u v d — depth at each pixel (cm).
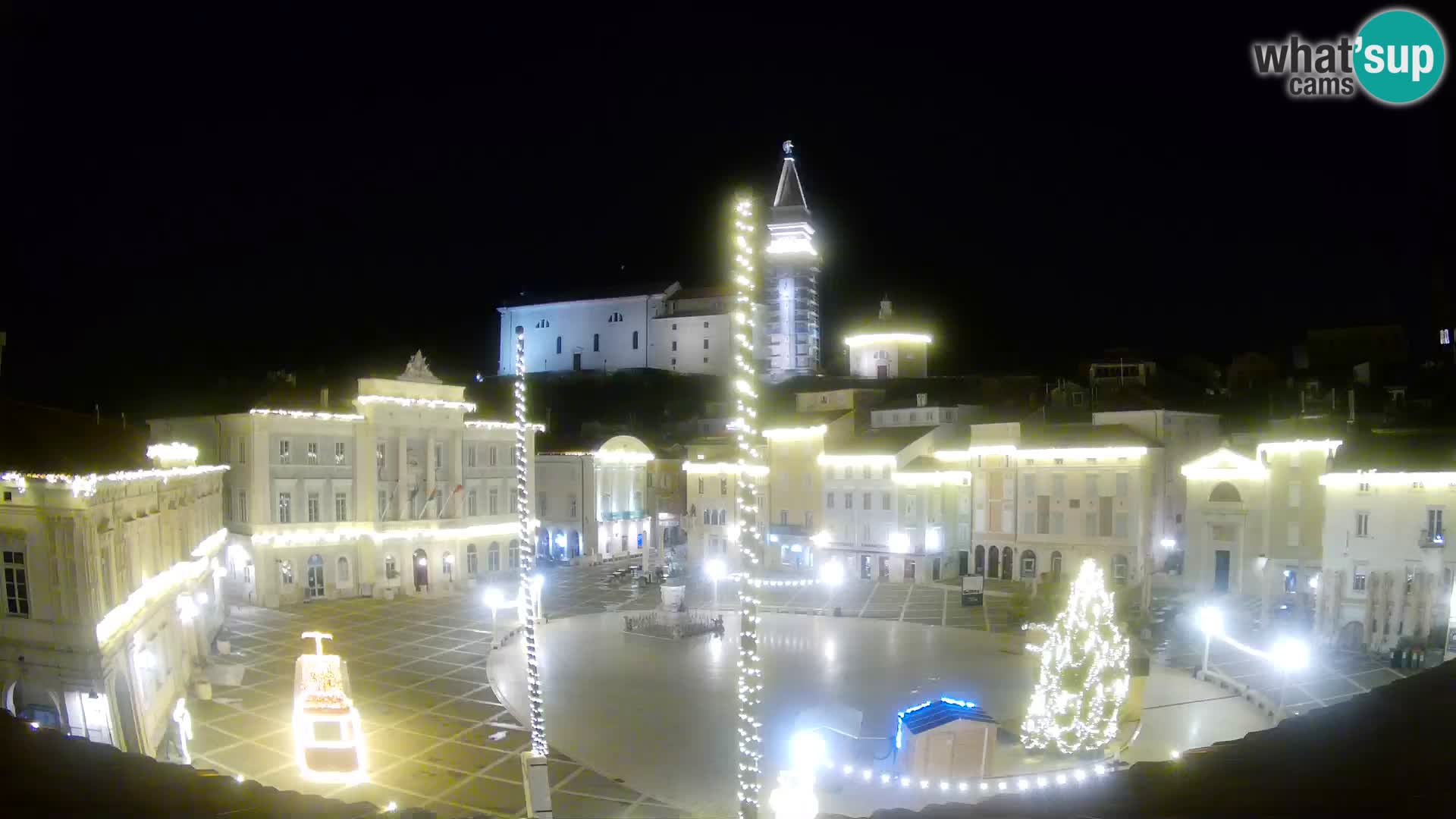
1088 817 991
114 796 1153
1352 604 6081
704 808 3394
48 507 3369
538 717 3722
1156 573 7956
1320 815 866
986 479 8762
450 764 3847
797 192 14825
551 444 11450
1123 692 3884
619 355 15538
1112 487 8044
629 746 4075
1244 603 6994
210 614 6075
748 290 2512
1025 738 3962
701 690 5022
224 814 1122
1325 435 7000
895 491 9075
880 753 3941
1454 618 5056
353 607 7406
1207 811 936
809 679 5238
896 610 7544
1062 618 3950
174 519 4762
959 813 1116
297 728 3912
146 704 3897
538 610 6994
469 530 8700
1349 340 10681
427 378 8512
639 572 9275
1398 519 5969
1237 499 7344
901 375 12644
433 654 5834
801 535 9719
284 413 7444
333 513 7819
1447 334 9750
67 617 3381
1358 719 1119
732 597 8262
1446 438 6350
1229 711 4534
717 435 11244
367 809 1207
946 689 5019
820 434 9688
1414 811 836
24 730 1372
